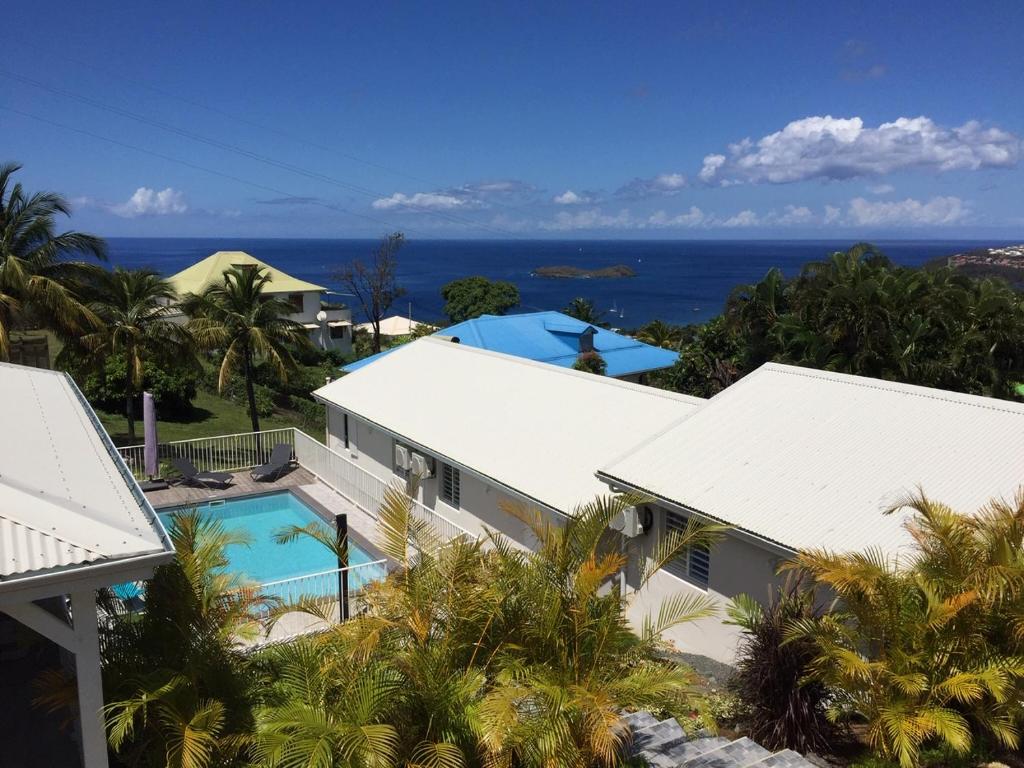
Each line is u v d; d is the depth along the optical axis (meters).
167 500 22.80
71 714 8.51
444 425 21.31
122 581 6.71
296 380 38.97
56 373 14.21
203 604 8.55
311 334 57.62
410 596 7.90
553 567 8.30
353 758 6.27
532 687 6.98
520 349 34.88
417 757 6.64
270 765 6.45
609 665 7.78
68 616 10.13
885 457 12.55
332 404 25.91
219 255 56.94
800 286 34.88
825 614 9.17
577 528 8.61
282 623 13.52
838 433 13.52
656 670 7.65
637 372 35.69
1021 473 11.27
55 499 7.27
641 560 14.03
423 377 25.22
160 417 35.22
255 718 7.71
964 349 31.48
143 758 7.73
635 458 14.63
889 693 7.89
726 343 36.84
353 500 22.89
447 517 20.72
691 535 9.05
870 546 10.71
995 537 8.09
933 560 8.50
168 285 29.22
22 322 26.25
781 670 8.99
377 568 15.36
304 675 7.67
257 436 27.11
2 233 25.03
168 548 6.96
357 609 12.36
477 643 7.63
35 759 8.33
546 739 6.61
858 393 14.52
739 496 12.68
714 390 35.31
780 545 11.34
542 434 19.05
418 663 7.30
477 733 6.85
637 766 7.82
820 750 8.69
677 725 9.26
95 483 8.35
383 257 74.69
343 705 7.09
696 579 13.55
